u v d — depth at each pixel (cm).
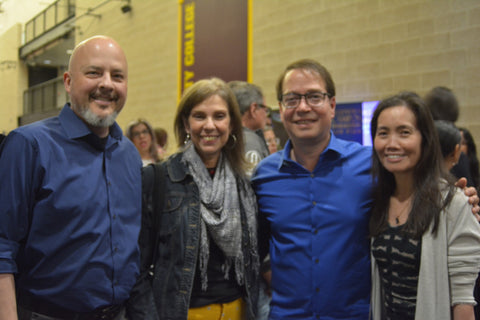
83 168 147
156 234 171
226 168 183
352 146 187
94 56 148
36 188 138
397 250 150
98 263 144
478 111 424
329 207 172
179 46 722
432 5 455
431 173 150
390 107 156
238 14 642
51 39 890
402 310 148
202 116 175
